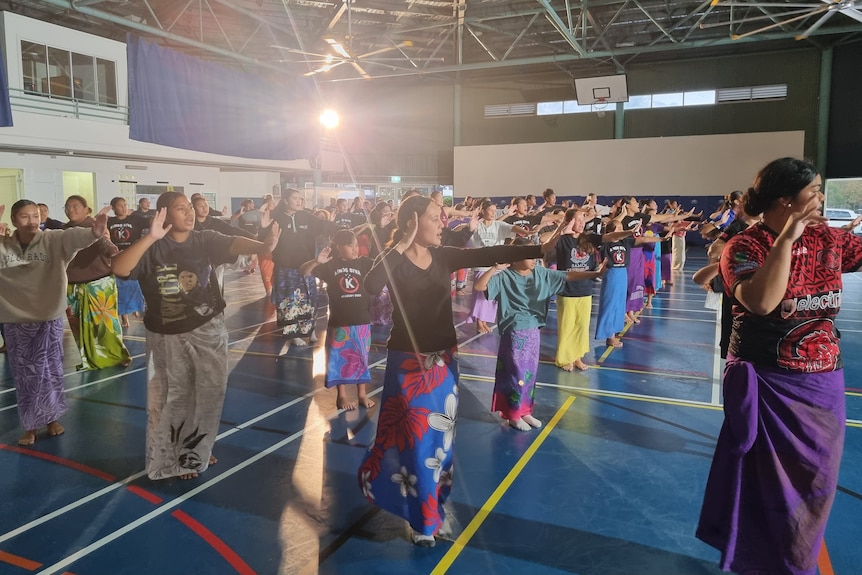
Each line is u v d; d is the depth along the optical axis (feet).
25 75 54.19
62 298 15.15
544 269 15.78
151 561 10.11
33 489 12.82
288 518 11.50
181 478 13.20
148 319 12.80
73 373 21.71
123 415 17.33
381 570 9.79
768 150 77.97
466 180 93.20
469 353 24.81
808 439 8.02
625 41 79.77
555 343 26.35
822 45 76.64
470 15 72.69
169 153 64.13
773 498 8.19
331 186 101.60
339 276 17.06
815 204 7.28
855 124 76.13
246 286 46.42
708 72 83.25
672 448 14.69
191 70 60.80
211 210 46.52
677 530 10.94
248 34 77.20
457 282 41.04
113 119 61.57
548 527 11.08
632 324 30.42
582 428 16.05
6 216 56.49
